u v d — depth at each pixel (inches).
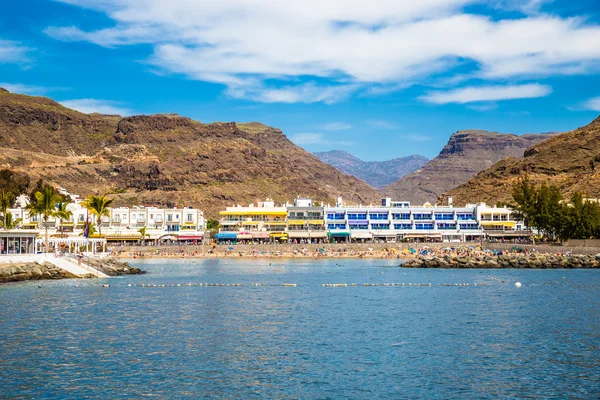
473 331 3097.9
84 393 2112.5
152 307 3816.4
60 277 5398.6
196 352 2647.6
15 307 3705.7
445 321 3376.0
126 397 2080.5
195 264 7588.6
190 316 3511.3
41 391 2126.0
